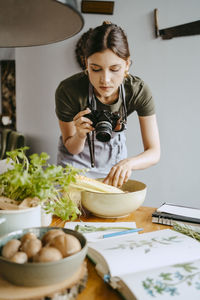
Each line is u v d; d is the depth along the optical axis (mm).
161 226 833
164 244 618
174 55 2256
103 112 1179
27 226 622
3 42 648
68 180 694
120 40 1091
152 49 2311
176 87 2285
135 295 450
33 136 2939
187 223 815
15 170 615
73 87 1417
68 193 841
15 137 2748
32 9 538
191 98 2260
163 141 2377
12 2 528
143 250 584
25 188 649
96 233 762
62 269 460
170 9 2223
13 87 4012
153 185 2447
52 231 540
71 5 398
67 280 495
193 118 2273
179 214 866
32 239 510
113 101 1405
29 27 596
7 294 457
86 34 2381
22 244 508
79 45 2443
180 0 2188
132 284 477
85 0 2398
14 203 634
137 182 1015
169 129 2348
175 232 703
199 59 2195
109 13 2359
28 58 2801
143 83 1418
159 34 2266
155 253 574
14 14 567
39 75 2766
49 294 455
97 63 1104
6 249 495
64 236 509
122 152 1721
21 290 467
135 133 2430
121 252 573
